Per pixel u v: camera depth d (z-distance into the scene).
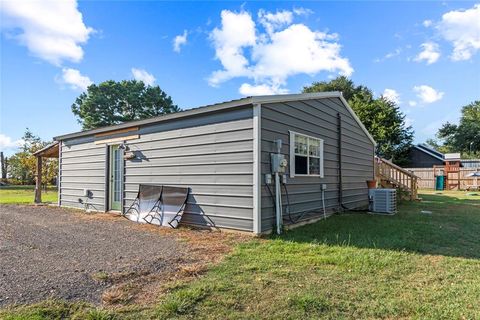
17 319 2.12
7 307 2.33
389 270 3.25
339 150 8.33
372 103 23.88
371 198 8.30
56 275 3.08
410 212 8.17
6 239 4.84
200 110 5.80
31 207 9.63
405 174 12.58
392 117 23.69
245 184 5.21
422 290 2.71
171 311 2.29
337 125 8.34
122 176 7.77
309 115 6.93
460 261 3.59
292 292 2.64
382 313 2.29
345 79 28.45
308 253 3.90
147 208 6.77
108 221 6.78
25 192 17.45
